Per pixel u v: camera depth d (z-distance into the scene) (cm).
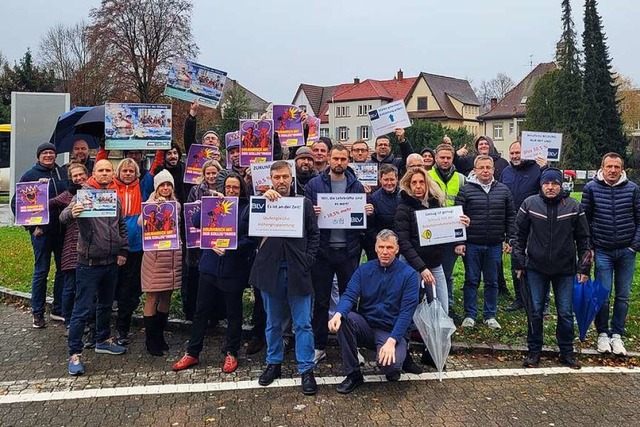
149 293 600
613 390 523
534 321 589
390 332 541
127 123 682
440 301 605
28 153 1535
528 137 769
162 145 690
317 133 849
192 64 746
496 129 6750
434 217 594
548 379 549
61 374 556
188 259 636
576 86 4734
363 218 586
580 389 525
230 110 4559
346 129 7056
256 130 681
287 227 519
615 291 630
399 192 621
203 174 634
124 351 614
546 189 583
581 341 644
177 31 4144
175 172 720
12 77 4744
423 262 589
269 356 542
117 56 4003
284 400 500
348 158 611
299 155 666
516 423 459
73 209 547
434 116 6544
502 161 878
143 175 695
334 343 642
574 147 4622
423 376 554
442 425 455
